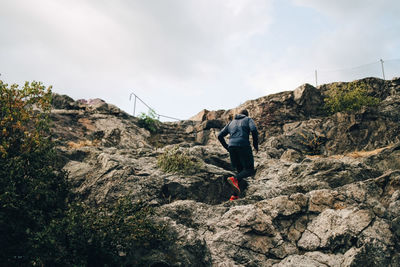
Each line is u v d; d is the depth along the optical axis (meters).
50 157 4.30
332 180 5.54
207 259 3.55
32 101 4.44
